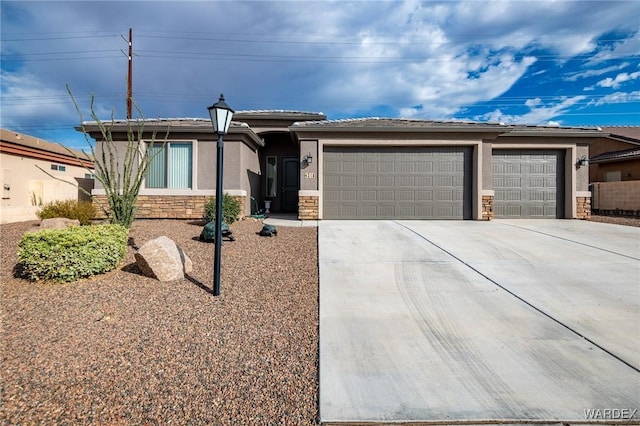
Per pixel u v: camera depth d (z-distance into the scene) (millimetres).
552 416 2457
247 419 2395
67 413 2387
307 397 2654
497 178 12742
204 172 11906
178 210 11836
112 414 2389
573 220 12195
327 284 5207
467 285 5176
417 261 6410
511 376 2918
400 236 8625
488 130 11312
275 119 16078
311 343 3471
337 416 2457
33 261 4746
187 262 5590
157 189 11828
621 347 3377
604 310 4266
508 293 4848
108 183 7707
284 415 2451
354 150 11719
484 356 3238
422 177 11719
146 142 11797
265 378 2869
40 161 16906
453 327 3838
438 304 4480
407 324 3918
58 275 4863
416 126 11266
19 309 4031
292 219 12305
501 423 2404
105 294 4531
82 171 20312
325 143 11539
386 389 2756
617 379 2861
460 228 9883
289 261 6375
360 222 11047
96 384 2709
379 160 11703
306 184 11594
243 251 6984
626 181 16125
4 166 15039
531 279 5430
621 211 15305
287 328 3783
